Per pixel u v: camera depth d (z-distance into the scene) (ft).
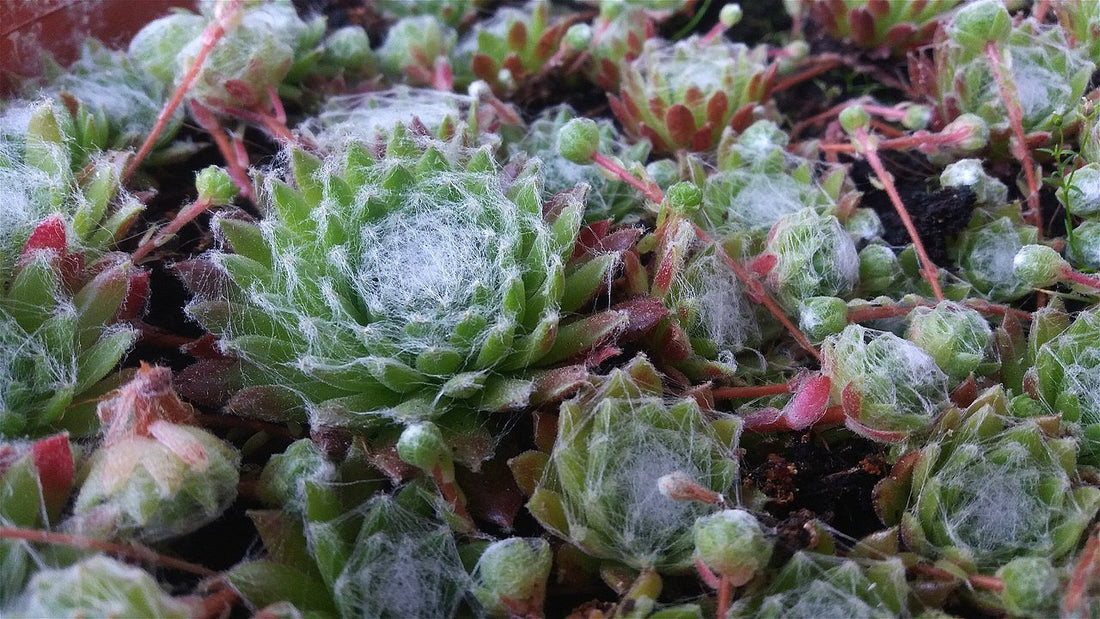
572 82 0.50
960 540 0.28
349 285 0.30
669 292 0.33
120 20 0.45
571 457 0.27
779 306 0.36
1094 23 0.41
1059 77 0.40
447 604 0.27
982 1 0.38
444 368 0.29
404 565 0.27
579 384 0.28
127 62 0.41
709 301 0.34
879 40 0.47
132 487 0.25
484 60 0.46
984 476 0.29
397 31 0.48
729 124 0.42
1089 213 0.38
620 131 0.49
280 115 0.41
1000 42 0.39
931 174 0.44
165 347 0.36
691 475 0.28
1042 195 0.42
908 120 0.42
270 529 0.27
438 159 0.31
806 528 0.27
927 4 0.45
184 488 0.26
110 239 0.33
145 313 0.35
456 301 0.30
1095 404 0.31
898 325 0.36
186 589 0.28
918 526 0.28
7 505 0.25
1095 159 0.38
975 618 0.28
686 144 0.43
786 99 0.50
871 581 0.26
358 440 0.29
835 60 0.49
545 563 0.26
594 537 0.27
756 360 0.35
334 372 0.29
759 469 0.31
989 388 0.31
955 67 0.42
